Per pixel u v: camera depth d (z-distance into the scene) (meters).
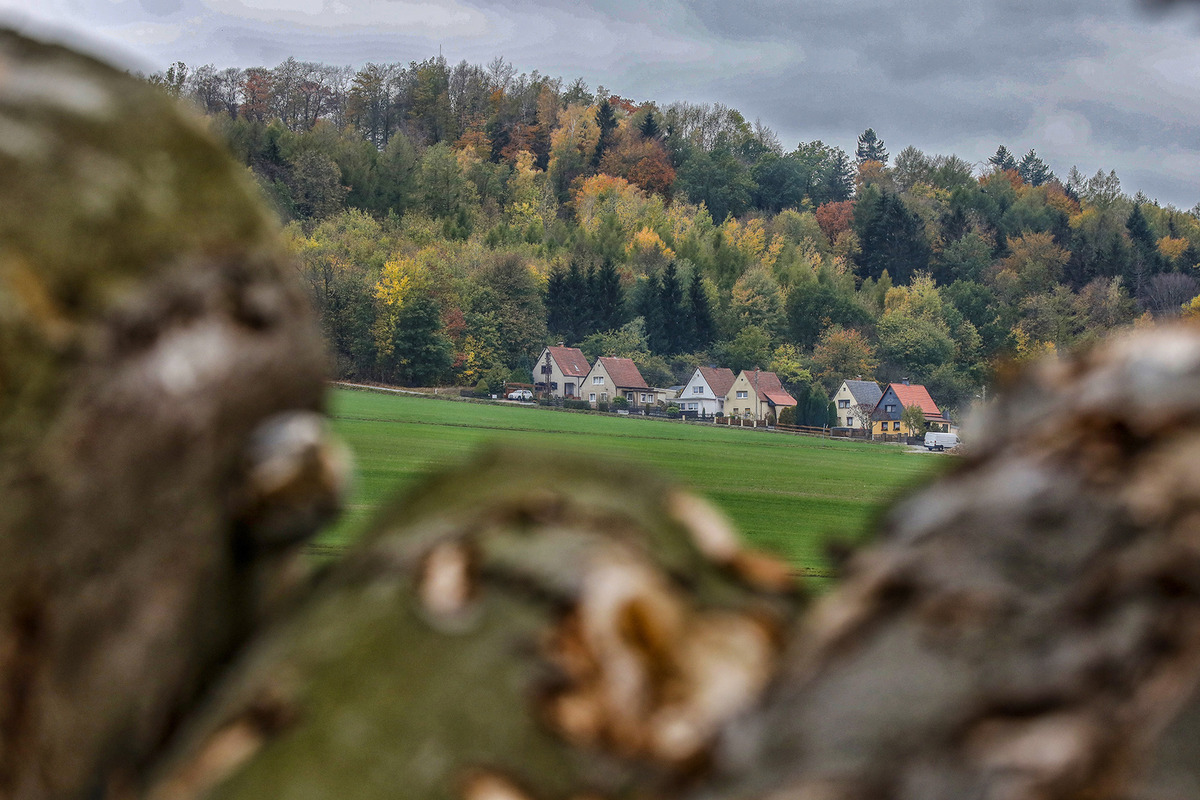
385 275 106.00
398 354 104.00
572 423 80.38
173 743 0.88
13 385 0.78
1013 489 0.60
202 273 0.88
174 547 0.89
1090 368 0.64
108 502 0.84
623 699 0.76
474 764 0.72
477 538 0.85
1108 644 0.54
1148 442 0.58
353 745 0.74
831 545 0.68
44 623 0.82
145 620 0.88
